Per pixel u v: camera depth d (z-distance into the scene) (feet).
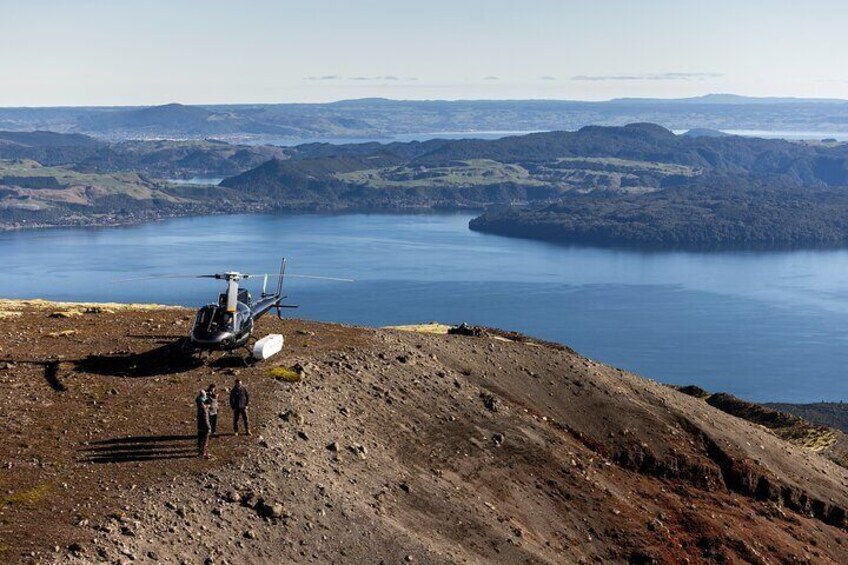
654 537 126.00
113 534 76.23
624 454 152.05
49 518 76.59
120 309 181.57
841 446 279.69
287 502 91.81
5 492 79.71
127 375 116.78
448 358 156.97
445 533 103.81
